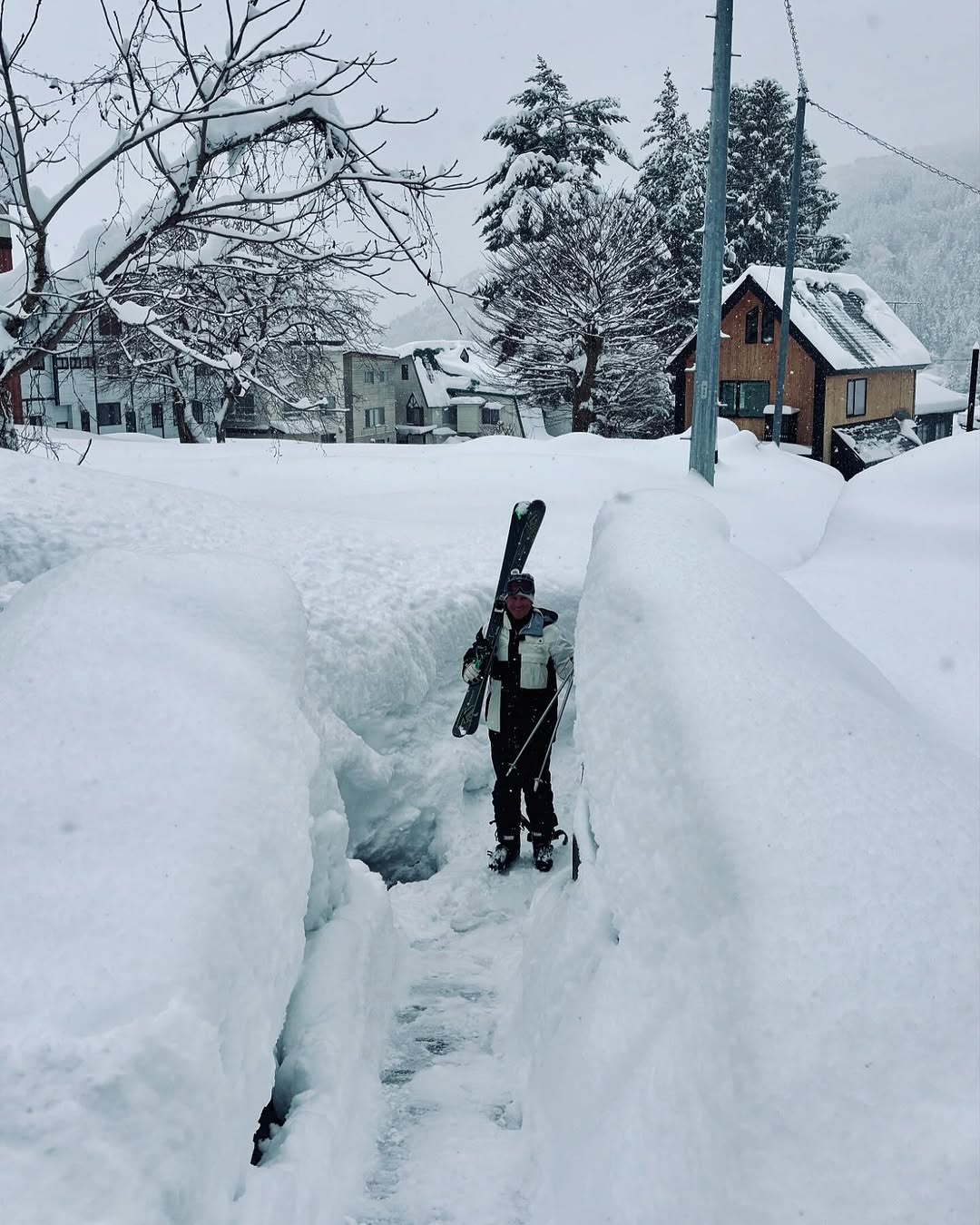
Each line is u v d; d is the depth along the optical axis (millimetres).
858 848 1805
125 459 12211
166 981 1697
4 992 1620
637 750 2311
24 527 5070
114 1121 1487
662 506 3361
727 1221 1506
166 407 34531
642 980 2088
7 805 2049
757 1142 1523
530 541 4832
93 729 2307
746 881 1815
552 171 38250
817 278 36812
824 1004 1595
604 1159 1933
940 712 3604
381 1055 3057
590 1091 2168
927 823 1863
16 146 5902
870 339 35875
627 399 36562
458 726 4812
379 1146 2586
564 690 4785
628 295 34156
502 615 4789
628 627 2621
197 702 2459
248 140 6434
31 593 2941
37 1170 1396
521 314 35156
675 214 43906
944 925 1666
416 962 3861
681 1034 1828
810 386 33406
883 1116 1484
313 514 6520
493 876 4738
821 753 2049
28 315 6488
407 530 6652
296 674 2881
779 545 9977
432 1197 2350
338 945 3068
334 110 6484
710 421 10312
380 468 11672
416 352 59125
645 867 2143
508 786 4781
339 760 4629
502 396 55344
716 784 2021
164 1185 1479
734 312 34906
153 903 1852
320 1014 2777
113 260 6539
